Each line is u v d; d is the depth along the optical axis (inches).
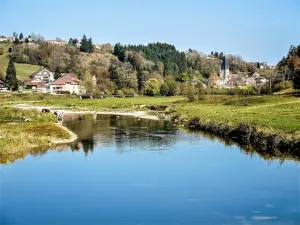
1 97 6048.2
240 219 1068.5
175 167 1640.0
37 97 6245.1
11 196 1278.3
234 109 3641.7
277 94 4680.1
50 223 1055.6
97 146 2156.7
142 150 2028.8
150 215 1109.7
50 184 1409.9
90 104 5408.5
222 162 1722.4
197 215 1105.4
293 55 6574.8
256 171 1551.4
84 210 1152.2
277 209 1136.2
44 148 2094.0
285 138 1866.4
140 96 7032.5
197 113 3388.3
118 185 1393.9
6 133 2268.7
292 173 1508.4
